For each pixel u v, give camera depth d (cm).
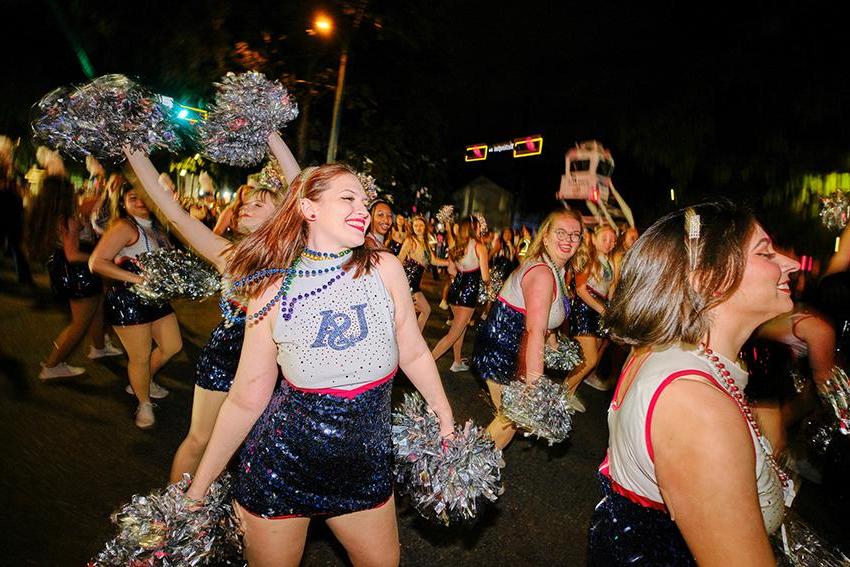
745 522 114
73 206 545
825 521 379
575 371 584
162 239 443
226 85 276
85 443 412
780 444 340
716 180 865
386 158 1034
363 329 210
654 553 132
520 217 2798
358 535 223
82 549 296
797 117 803
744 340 143
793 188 809
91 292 519
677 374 126
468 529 355
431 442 231
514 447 484
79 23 789
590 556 150
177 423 462
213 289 406
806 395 377
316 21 789
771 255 140
